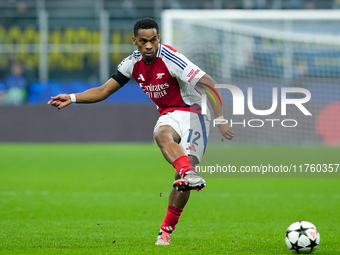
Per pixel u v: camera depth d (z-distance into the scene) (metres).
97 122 82.62
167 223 24.05
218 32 67.62
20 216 32.75
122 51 88.06
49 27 88.44
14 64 87.69
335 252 22.61
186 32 68.00
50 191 43.59
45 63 88.38
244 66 67.25
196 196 41.41
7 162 63.28
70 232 27.64
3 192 43.06
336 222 30.94
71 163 62.47
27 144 82.50
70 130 82.62
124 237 26.28
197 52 67.88
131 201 38.78
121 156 68.81
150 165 60.72
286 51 66.50
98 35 88.31
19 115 82.56
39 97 84.50
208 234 27.28
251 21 67.00
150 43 22.47
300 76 66.12
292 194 42.44
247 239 25.77
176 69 23.16
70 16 87.88
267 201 39.12
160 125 23.53
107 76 88.38
